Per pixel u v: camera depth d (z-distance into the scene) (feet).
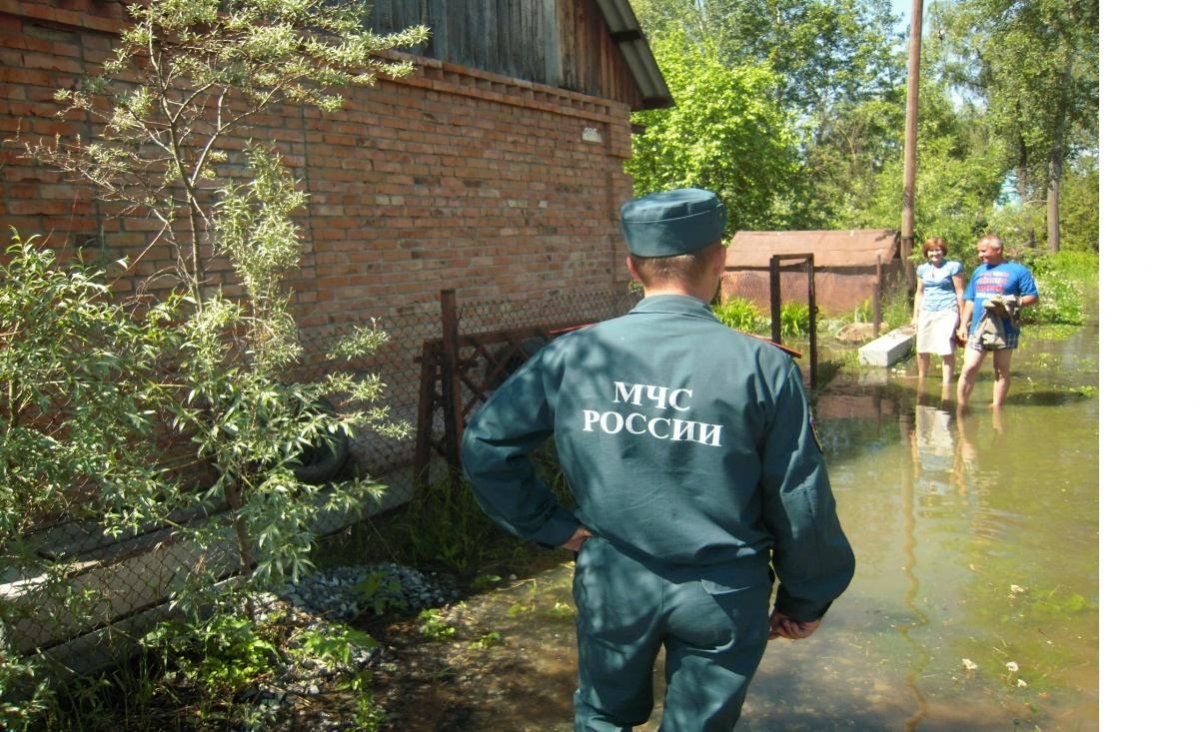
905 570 16.21
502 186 26.84
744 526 6.90
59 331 9.77
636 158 66.44
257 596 13.39
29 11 15.05
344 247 21.67
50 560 10.71
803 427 6.88
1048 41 103.65
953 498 20.43
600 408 7.11
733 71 66.18
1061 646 13.26
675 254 7.34
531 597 15.64
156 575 12.74
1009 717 11.39
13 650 10.06
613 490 7.01
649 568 6.97
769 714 11.55
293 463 16.70
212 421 12.51
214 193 18.16
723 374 6.88
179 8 12.96
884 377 36.88
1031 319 54.70
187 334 11.75
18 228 15.14
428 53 24.14
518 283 27.66
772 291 32.83
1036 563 16.46
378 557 16.92
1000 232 63.62
